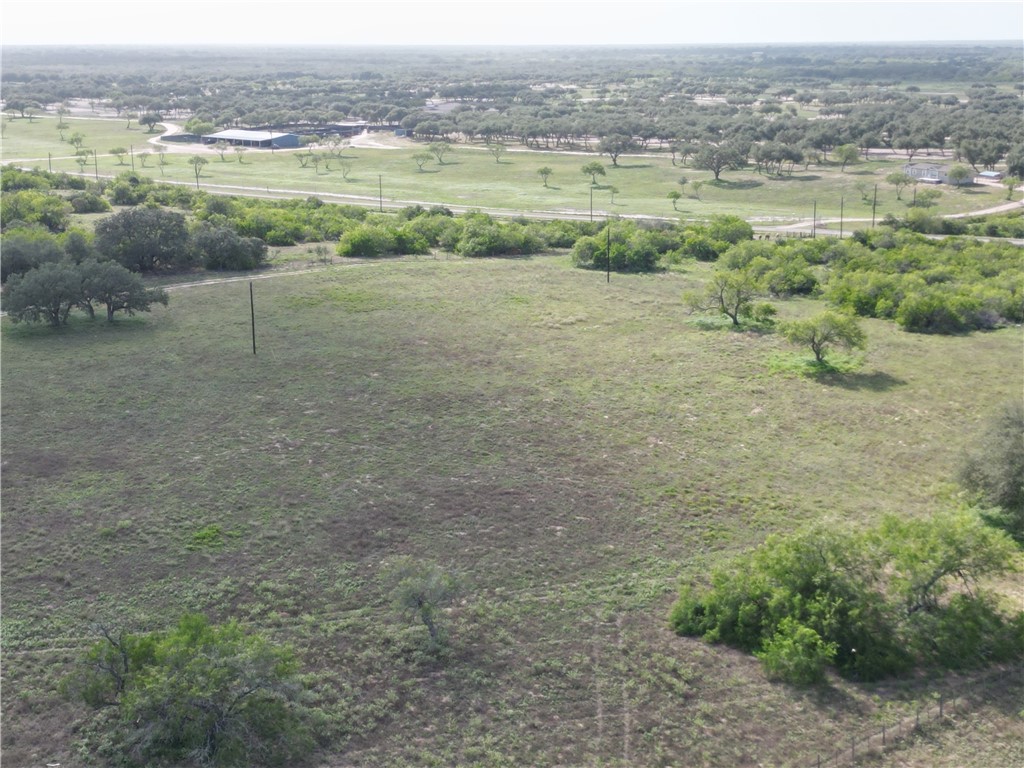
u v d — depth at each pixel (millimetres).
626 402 63344
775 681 34531
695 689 34031
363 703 32750
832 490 50844
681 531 45656
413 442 55281
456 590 37938
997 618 37469
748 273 93375
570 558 42844
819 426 59844
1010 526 47000
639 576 41531
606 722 32250
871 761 30438
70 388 61812
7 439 53312
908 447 56750
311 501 47281
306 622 37188
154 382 63531
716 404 63438
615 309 88000
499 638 36719
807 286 97750
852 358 73625
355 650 35625
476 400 62688
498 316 84188
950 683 34500
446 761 30172
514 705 33031
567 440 56562
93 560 41094
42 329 75062
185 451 52625
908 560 37469
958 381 68562
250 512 45875
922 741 31391
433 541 43906
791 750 30984
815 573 37469
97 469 50000
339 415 59000
